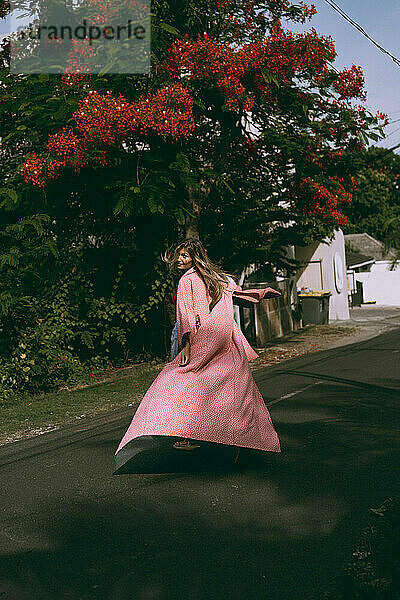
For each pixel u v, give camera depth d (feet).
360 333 57.31
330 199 39.65
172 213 32.19
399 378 30.42
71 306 35.22
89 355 37.99
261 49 32.19
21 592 10.52
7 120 33.40
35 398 30.25
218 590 10.35
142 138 31.58
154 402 15.85
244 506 14.14
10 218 33.24
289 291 59.11
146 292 39.45
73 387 33.24
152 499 14.89
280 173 40.78
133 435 15.56
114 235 37.68
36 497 15.61
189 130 30.63
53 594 10.43
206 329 16.14
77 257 35.27
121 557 11.78
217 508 14.08
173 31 31.89
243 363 16.58
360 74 35.73
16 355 30.63
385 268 117.29
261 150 39.83
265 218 41.78
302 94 36.27
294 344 49.83
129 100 32.17
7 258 30.14
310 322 66.08
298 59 32.94
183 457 18.25
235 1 36.88
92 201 34.47
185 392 15.75
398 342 47.60
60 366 32.71
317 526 12.82
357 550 11.55
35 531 13.28
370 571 10.63
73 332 35.01
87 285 36.19
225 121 36.55
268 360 41.34
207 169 33.73
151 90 32.71
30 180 30.17
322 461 17.31
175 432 15.43
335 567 10.93
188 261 16.93
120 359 39.83
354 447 18.56
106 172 32.19
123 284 38.29
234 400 16.12
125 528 13.20
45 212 33.50
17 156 34.19
